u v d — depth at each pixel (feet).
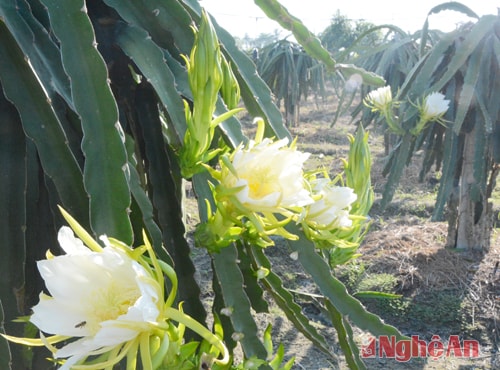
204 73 1.98
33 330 2.34
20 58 2.06
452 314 7.90
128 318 1.35
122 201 1.95
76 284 1.42
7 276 2.22
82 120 1.97
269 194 1.68
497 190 14.02
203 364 1.63
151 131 2.77
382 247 9.71
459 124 7.20
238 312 2.38
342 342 2.97
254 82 3.01
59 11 2.04
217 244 2.03
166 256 2.27
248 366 1.99
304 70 22.56
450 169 8.28
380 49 10.05
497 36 7.37
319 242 2.44
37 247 2.59
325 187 2.12
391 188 8.59
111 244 1.46
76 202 2.09
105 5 2.71
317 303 3.43
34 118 2.05
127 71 2.78
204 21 1.97
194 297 2.60
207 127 2.08
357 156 2.77
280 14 3.52
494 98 7.64
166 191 2.70
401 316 8.04
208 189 2.37
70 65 2.01
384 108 6.36
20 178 2.26
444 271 8.71
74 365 1.42
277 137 2.98
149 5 2.62
